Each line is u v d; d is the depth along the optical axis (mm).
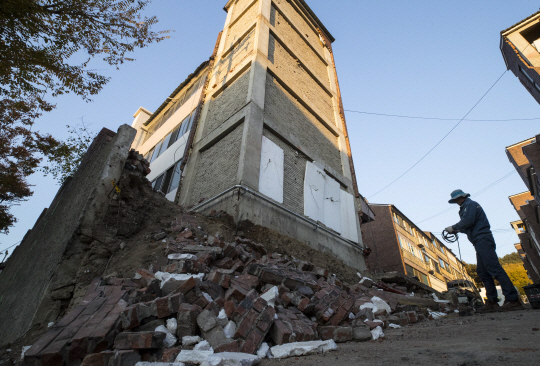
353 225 11312
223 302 2986
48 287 4141
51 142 11219
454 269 39781
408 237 28500
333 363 2102
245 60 11172
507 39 11648
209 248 4750
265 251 6590
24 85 6461
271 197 8312
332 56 17375
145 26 6527
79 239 4719
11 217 13555
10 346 3422
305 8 16578
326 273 5871
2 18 5250
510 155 17312
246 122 8812
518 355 1668
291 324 2979
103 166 5688
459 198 4816
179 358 2150
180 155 12758
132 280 3590
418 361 1867
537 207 14812
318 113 12891
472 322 3486
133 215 5762
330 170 11734
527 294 4082
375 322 3689
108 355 2137
